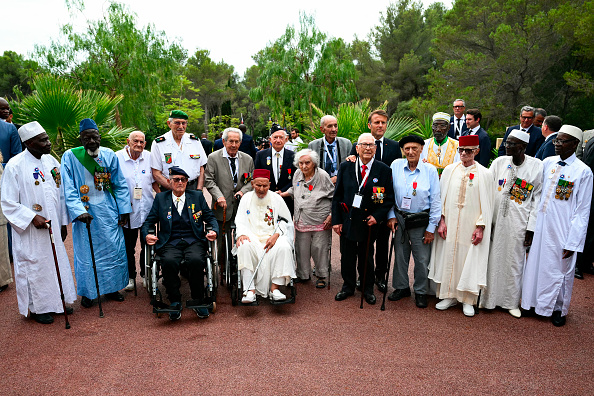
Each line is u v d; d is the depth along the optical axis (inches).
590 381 130.6
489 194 176.2
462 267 179.9
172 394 123.1
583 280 224.5
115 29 811.4
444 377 132.0
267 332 163.3
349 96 871.7
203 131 1980.8
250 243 184.9
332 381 129.5
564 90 759.1
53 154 342.3
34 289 171.0
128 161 212.5
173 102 1443.2
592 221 225.6
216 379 130.5
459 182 180.1
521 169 175.5
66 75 813.9
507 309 183.6
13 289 213.2
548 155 219.6
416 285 189.9
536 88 765.9
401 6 1368.1
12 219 167.3
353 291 202.5
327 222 209.2
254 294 181.9
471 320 175.2
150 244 176.1
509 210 177.0
